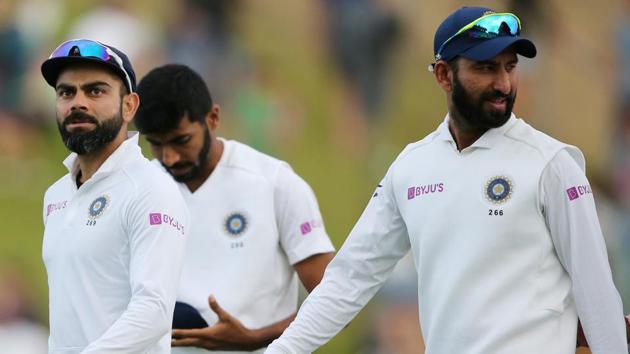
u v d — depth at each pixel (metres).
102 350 13.63
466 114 13.98
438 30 14.33
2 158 40.62
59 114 14.89
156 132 17.17
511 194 13.70
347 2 48.25
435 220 14.17
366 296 15.30
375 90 48.38
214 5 44.59
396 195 14.79
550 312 13.58
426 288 14.37
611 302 13.31
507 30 13.85
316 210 17.95
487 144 14.02
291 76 46.62
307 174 45.56
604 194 50.31
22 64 41.19
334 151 46.72
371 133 47.97
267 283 17.58
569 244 13.52
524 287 13.62
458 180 14.09
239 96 44.69
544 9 49.53
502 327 13.59
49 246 14.91
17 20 41.19
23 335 35.72
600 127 50.81
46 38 41.69
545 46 49.50
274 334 17.56
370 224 15.16
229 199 17.72
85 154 14.93
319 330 15.17
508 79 13.85
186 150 17.39
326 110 47.06
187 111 17.14
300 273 17.72
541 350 13.54
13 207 39.75
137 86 17.45
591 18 50.94
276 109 45.56
